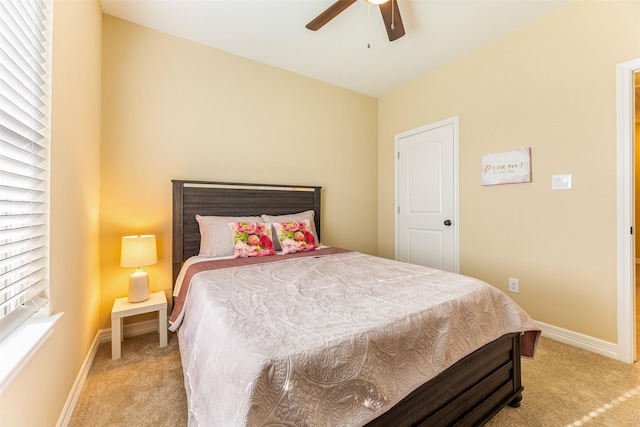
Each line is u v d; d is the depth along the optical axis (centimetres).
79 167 150
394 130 345
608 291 181
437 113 292
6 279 87
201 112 247
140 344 201
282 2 197
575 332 195
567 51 198
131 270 217
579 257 194
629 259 173
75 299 142
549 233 208
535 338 145
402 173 335
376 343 92
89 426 123
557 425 125
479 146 253
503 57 235
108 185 209
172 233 232
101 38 204
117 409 134
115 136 212
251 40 242
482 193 252
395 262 202
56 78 117
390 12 177
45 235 108
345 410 79
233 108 263
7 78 87
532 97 217
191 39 241
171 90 234
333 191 329
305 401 74
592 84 187
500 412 133
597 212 185
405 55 266
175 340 207
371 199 364
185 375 116
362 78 313
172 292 229
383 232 362
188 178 241
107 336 207
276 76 288
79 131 149
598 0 184
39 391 97
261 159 278
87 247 167
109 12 208
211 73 252
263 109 280
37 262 105
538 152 214
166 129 232
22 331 97
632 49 171
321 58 271
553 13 205
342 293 130
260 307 112
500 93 237
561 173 202
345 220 340
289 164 296
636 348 185
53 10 113
